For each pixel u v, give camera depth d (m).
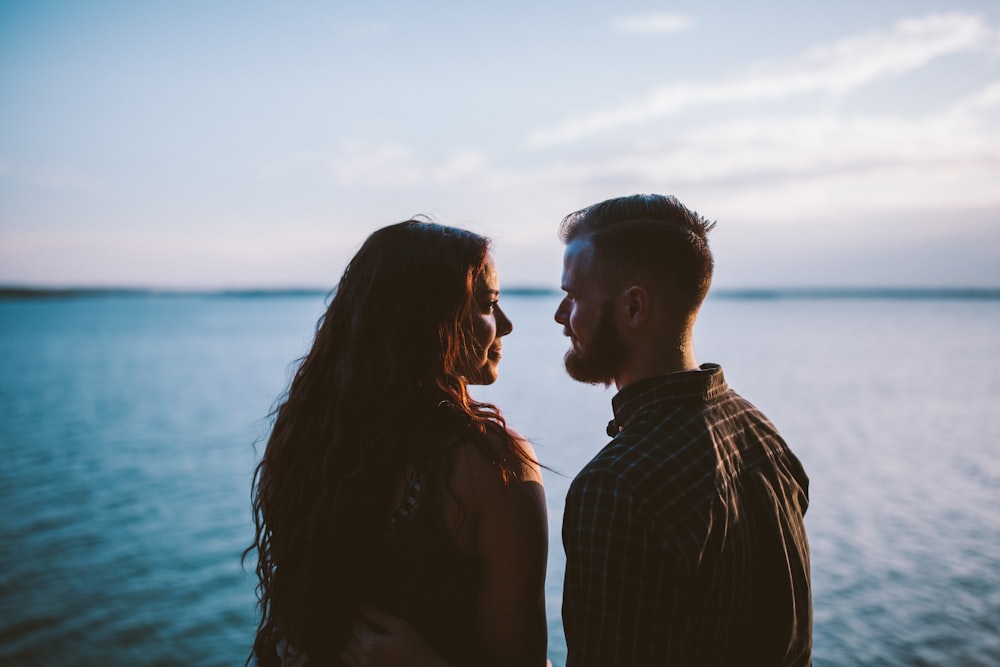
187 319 159.25
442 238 1.43
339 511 1.32
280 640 1.48
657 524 1.25
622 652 1.26
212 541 12.54
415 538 1.29
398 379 1.35
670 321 1.43
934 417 27.33
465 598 1.32
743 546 1.32
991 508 14.51
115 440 23.05
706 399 1.41
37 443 22.58
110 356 61.75
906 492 15.96
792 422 26.28
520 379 44.00
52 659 8.10
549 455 19.75
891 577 10.63
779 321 135.50
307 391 1.46
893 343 74.00
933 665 7.91
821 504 15.00
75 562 11.36
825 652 8.26
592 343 1.48
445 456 1.30
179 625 9.01
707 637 1.28
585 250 1.49
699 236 1.46
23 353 64.94
